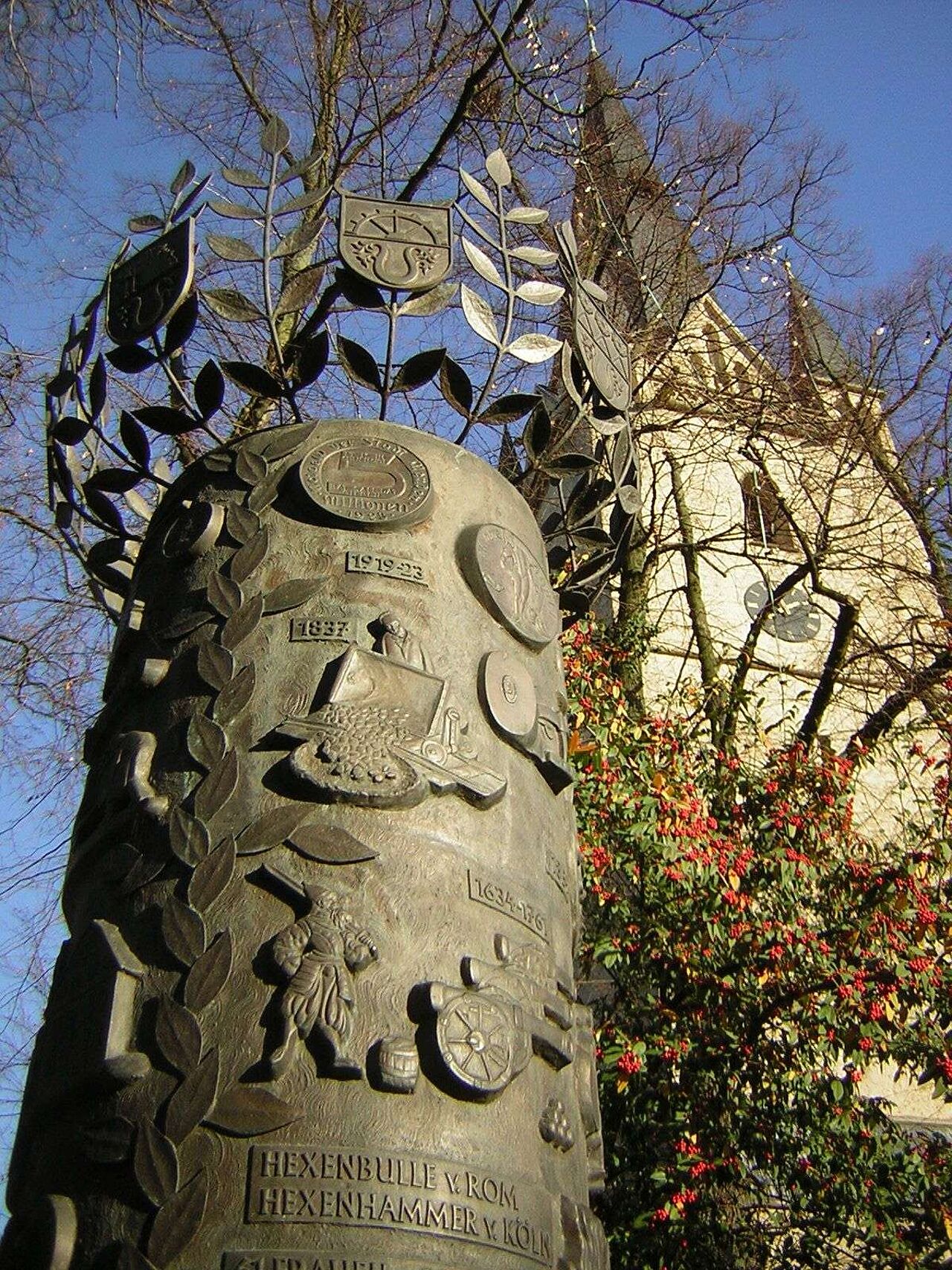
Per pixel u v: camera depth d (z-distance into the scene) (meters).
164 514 5.18
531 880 4.32
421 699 4.38
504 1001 3.93
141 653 4.73
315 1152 3.47
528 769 4.59
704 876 9.15
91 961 3.89
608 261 14.58
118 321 5.33
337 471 4.86
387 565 4.65
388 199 5.36
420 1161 3.54
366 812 4.08
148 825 4.11
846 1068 9.11
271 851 3.96
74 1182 3.58
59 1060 3.79
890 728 13.16
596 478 5.75
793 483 15.50
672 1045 8.71
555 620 5.12
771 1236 9.01
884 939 9.24
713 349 15.28
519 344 5.36
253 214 5.34
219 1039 3.64
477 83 11.12
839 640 14.52
